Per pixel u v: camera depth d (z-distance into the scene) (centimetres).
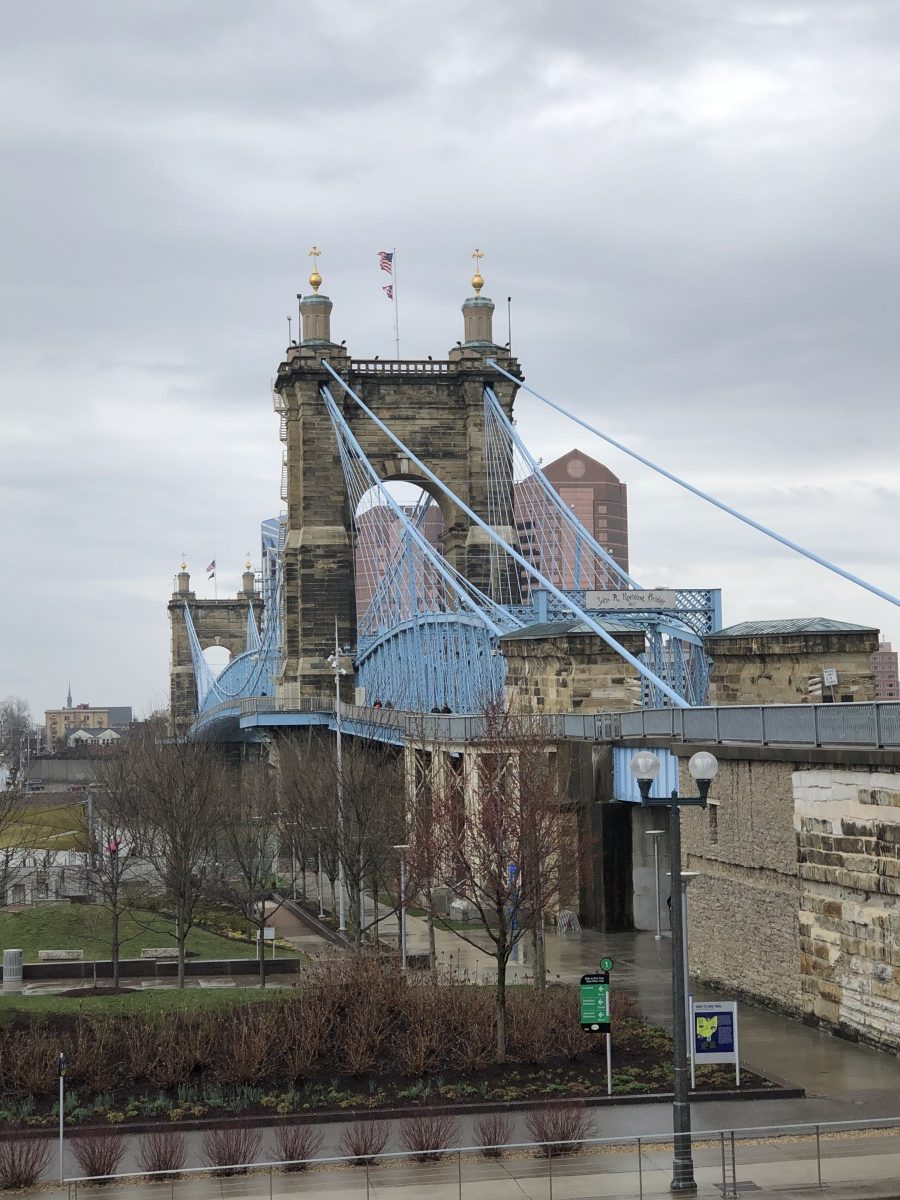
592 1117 3741
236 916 8900
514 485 15838
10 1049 4278
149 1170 3366
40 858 11181
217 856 8619
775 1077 4050
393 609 13825
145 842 8856
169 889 7912
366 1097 4012
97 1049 4253
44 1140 3688
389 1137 3662
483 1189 3195
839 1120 3669
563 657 7925
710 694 7700
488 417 15875
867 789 4434
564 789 6938
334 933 7994
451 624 10888
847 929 4544
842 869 4569
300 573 15512
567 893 6869
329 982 4762
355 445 15138
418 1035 4331
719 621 8494
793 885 4906
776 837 5000
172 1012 4575
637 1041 4525
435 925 7819
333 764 9481
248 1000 4741
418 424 15912
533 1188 3198
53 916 8038
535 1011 4584
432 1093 4031
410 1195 3162
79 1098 4069
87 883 8481
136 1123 3797
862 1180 3172
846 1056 4325
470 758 7738
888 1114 3700
